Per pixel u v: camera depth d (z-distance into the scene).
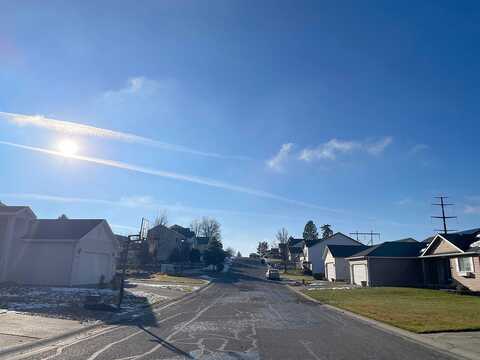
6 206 28.34
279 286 39.81
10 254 27.66
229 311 17.45
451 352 9.51
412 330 12.22
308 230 128.25
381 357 8.84
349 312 17.61
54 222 30.91
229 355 8.72
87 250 29.47
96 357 8.20
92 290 24.41
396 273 37.34
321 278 55.62
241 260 111.38
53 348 9.00
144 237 35.03
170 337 10.72
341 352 9.30
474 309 17.86
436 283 33.84
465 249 28.91
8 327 11.11
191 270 63.66
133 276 43.19
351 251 50.41
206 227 115.62
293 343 10.27
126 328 12.12
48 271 27.42
